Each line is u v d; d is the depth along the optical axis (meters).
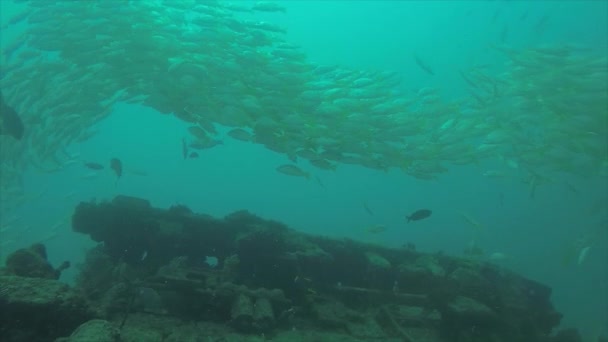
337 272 9.73
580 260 12.65
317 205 61.00
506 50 14.30
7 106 6.57
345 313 7.89
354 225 50.44
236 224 9.61
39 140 14.28
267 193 65.69
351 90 11.67
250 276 8.24
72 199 47.31
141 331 5.61
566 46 13.32
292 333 6.73
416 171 12.40
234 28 11.32
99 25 11.77
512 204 50.53
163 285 6.92
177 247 9.18
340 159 11.04
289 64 11.50
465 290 8.13
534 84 14.16
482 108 14.38
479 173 54.97
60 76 13.89
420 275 9.45
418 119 12.58
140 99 13.07
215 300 6.97
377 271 9.23
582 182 43.50
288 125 10.20
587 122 13.23
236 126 11.74
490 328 7.33
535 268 36.72
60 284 4.57
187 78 11.42
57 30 11.84
